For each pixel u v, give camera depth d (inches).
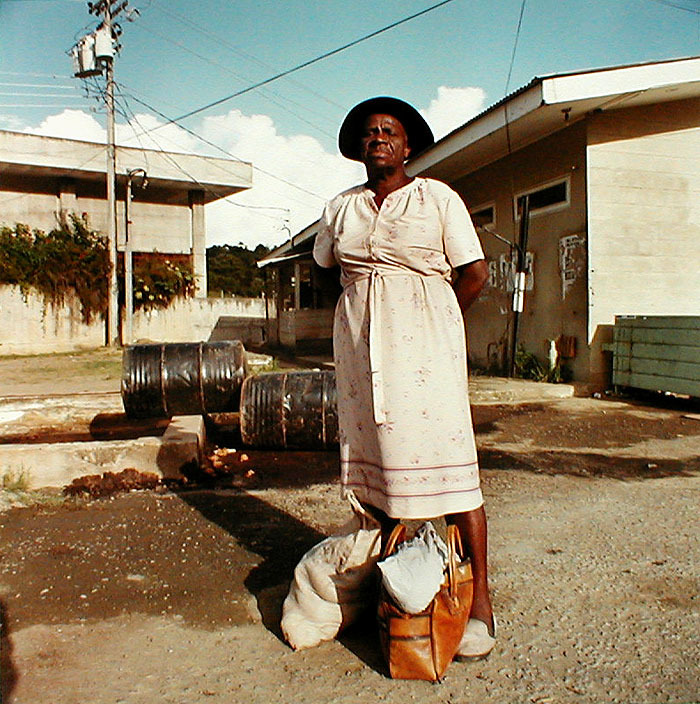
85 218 852.6
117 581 119.2
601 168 361.1
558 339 387.2
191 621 104.3
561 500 168.7
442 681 86.9
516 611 106.4
